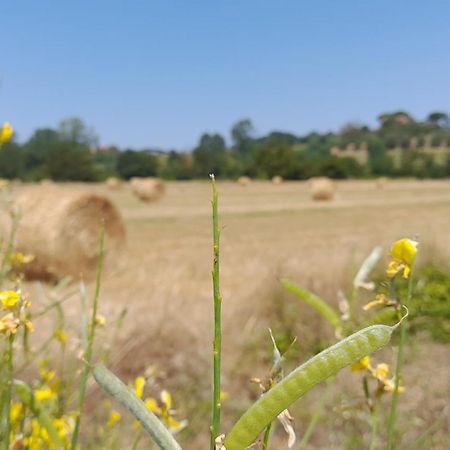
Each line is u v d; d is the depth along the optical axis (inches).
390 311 39.8
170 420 47.4
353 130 3366.1
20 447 52.6
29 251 436.5
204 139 3073.3
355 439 167.5
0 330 40.4
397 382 42.9
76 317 197.3
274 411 25.3
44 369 76.6
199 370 219.1
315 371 25.1
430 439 164.1
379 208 1133.7
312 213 1038.4
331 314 49.5
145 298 333.7
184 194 1574.8
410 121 3376.0
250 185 2012.8
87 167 2448.3
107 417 145.7
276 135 3444.9
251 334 255.3
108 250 497.7
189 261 517.7
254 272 430.6
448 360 213.2
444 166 2615.7
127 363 218.8
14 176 2394.2
